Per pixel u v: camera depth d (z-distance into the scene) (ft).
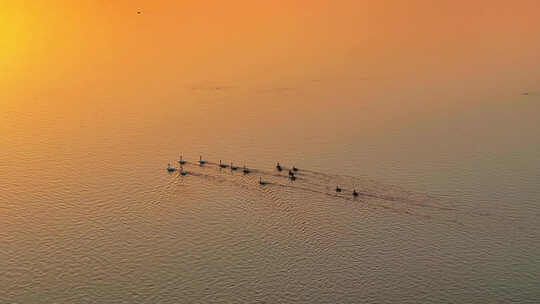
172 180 545.03
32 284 416.26
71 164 569.64
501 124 647.97
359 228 477.77
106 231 472.44
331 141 613.93
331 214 495.82
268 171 558.97
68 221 484.33
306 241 461.78
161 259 440.86
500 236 467.11
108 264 435.53
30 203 507.71
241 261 439.63
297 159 578.66
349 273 429.38
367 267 435.12
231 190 530.27
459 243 459.32
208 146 604.08
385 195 520.01
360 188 530.27
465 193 520.83
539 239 462.19
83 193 522.88
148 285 416.05
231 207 505.66
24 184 535.60
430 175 548.72
